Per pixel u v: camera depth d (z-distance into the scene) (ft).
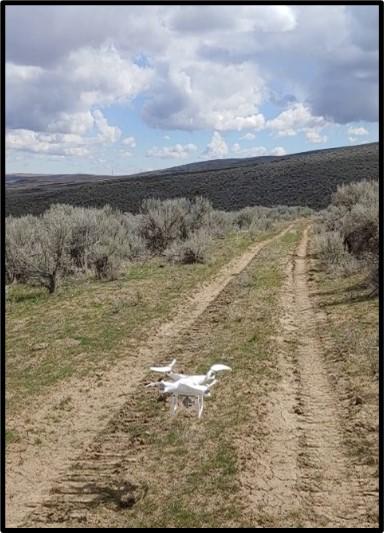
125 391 38.86
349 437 28.63
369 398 32.58
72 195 279.49
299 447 27.99
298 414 32.01
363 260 72.33
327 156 361.92
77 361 45.42
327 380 37.19
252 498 23.49
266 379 37.37
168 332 53.11
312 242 121.90
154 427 31.86
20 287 80.59
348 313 52.31
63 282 80.28
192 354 45.29
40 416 35.01
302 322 52.54
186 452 28.09
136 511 23.40
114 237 101.91
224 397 34.78
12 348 49.83
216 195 298.76
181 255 98.84
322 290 65.92
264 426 30.27
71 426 33.58
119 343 49.73
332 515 22.24
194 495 24.11
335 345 43.91
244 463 26.21
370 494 23.63
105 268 84.74
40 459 29.27
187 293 69.92
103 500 24.63
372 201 85.51
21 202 252.21
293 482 24.79
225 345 46.26
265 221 182.50
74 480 26.61
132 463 27.84
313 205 275.80
